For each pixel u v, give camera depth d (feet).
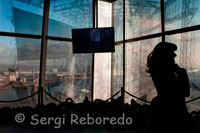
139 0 17.98
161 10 15.20
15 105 16.87
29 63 17.57
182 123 2.32
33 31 17.76
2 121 14.05
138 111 13.75
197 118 11.24
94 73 20.85
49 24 18.54
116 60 21.02
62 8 19.29
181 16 13.83
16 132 11.55
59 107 14.89
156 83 2.48
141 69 17.38
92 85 20.49
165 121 2.34
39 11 17.95
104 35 17.37
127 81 19.15
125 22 19.84
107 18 22.31
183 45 13.71
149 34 16.78
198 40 12.69
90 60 20.62
